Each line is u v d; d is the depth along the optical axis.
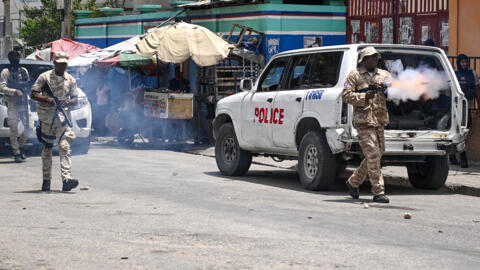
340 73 13.94
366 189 15.16
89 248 8.65
